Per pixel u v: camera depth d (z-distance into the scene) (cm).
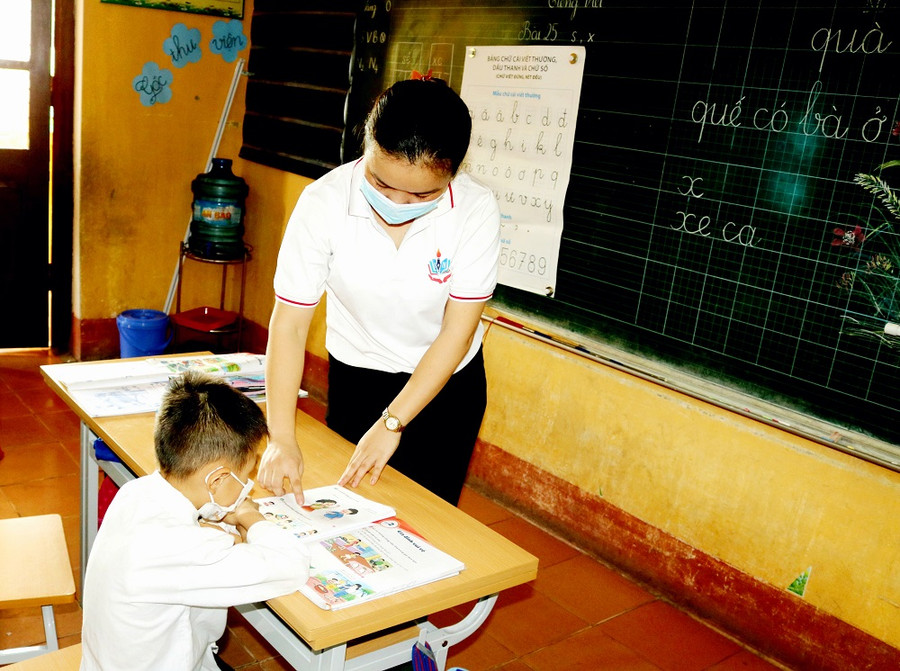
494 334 364
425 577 154
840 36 245
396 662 172
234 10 487
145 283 505
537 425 351
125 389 227
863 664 256
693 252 288
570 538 342
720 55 273
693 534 299
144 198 492
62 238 483
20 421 402
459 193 189
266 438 208
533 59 330
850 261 249
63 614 266
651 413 309
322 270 193
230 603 144
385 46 398
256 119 493
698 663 274
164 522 147
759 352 274
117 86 466
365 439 189
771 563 278
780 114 260
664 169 292
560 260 330
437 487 224
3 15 440
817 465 264
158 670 151
